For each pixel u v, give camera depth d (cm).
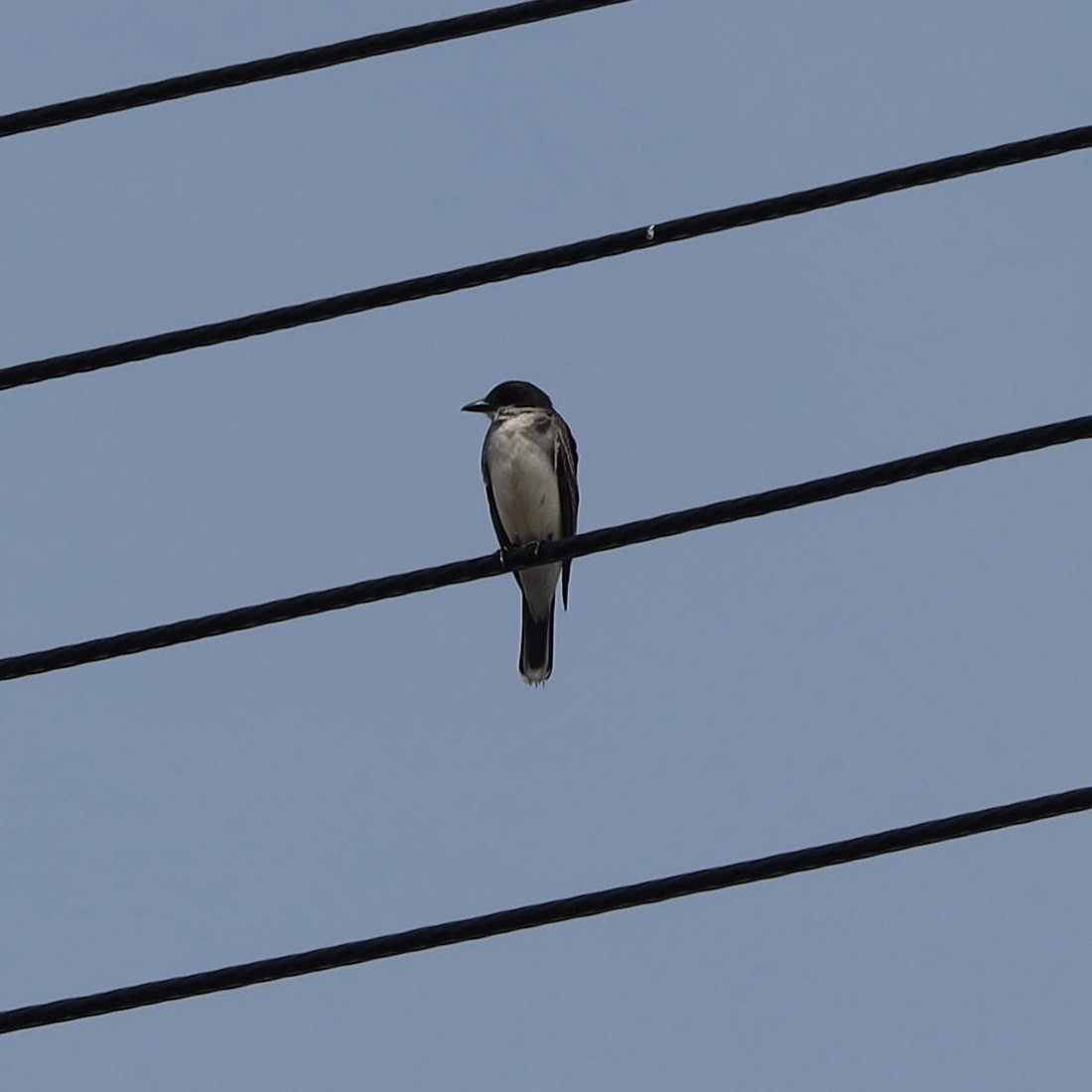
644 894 1320
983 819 1306
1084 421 1385
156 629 1438
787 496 1425
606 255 1424
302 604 1449
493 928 1322
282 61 1448
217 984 1322
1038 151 1396
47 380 1455
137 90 1459
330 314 1441
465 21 1435
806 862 1316
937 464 1400
